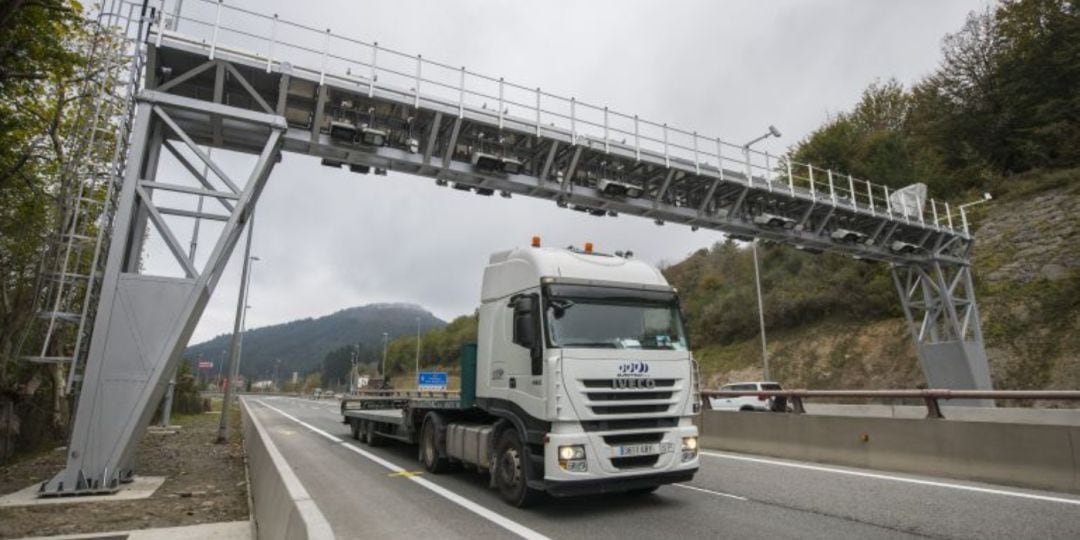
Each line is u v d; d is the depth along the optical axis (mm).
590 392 7641
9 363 16031
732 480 10164
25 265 17469
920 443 10273
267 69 14359
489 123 17797
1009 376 26719
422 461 12500
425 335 109000
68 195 12812
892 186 41156
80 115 13773
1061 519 6887
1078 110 35281
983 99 42125
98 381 10797
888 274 35781
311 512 3713
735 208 23641
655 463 7867
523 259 8945
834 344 35938
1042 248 30344
